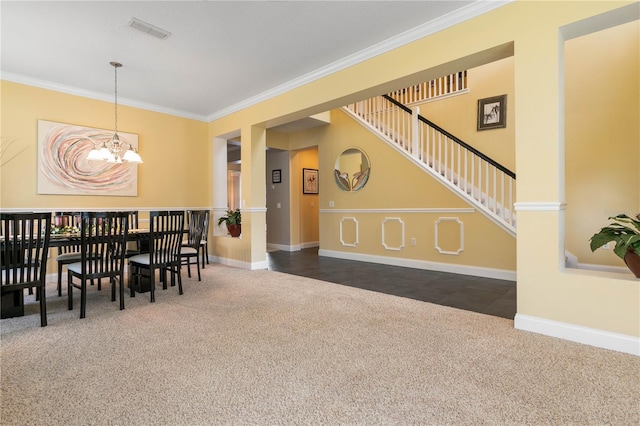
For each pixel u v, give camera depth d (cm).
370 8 260
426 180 485
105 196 452
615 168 407
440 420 140
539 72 229
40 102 402
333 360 196
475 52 257
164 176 512
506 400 154
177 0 248
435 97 557
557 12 222
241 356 202
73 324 258
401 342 222
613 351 205
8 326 254
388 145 529
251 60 351
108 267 317
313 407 150
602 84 414
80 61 350
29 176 393
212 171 560
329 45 319
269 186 755
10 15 264
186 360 197
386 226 534
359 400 156
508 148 489
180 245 352
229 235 566
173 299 328
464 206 448
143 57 342
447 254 465
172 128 521
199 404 153
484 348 211
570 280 222
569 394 159
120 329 248
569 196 435
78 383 171
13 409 149
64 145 418
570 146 435
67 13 263
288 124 616
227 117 523
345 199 592
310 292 353
